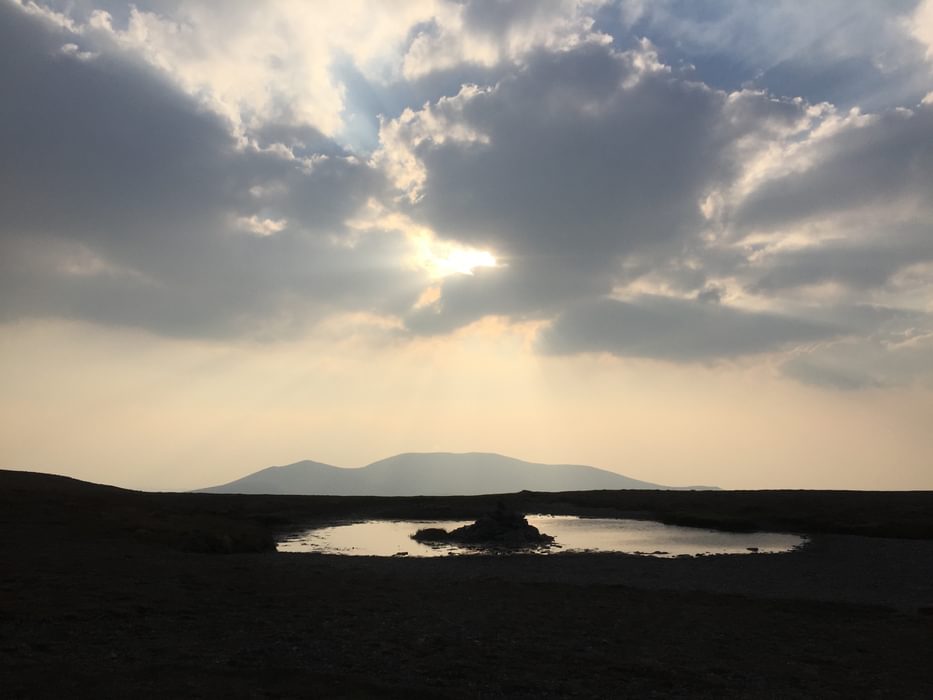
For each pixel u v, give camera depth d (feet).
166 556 95.50
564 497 237.25
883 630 58.85
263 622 53.52
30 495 155.63
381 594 69.15
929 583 85.46
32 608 54.34
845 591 79.77
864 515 165.37
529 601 67.92
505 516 144.97
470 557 110.63
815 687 41.34
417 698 35.17
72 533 113.60
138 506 161.38
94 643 44.60
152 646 44.32
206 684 35.04
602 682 40.75
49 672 36.06
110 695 32.37
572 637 52.47
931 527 143.74
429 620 56.65
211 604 60.39
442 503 221.05
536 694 37.93
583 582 83.35
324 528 164.45
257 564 92.63
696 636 54.60
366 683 36.83
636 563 102.37
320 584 74.79
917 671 45.62
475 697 36.60
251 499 227.61
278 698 33.40
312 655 43.73
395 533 153.69
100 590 64.13
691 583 84.07
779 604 70.23
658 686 40.45
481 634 52.08
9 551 88.63
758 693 39.73
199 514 168.14
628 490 265.34
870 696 39.75
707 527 161.38
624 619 60.39
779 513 176.14
